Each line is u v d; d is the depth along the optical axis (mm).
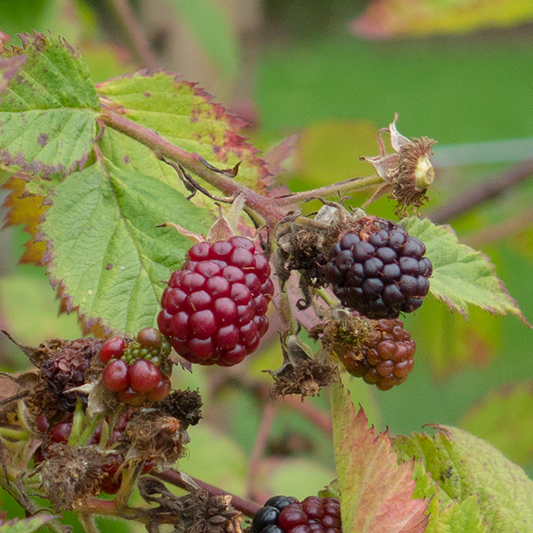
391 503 333
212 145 368
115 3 538
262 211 344
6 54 350
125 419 333
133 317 343
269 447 562
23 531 308
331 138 563
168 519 327
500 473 369
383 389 352
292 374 337
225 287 321
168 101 368
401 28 531
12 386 353
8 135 348
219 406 621
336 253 332
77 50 354
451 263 372
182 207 353
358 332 337
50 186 362
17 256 549
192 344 320
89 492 320
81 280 344
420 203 355
